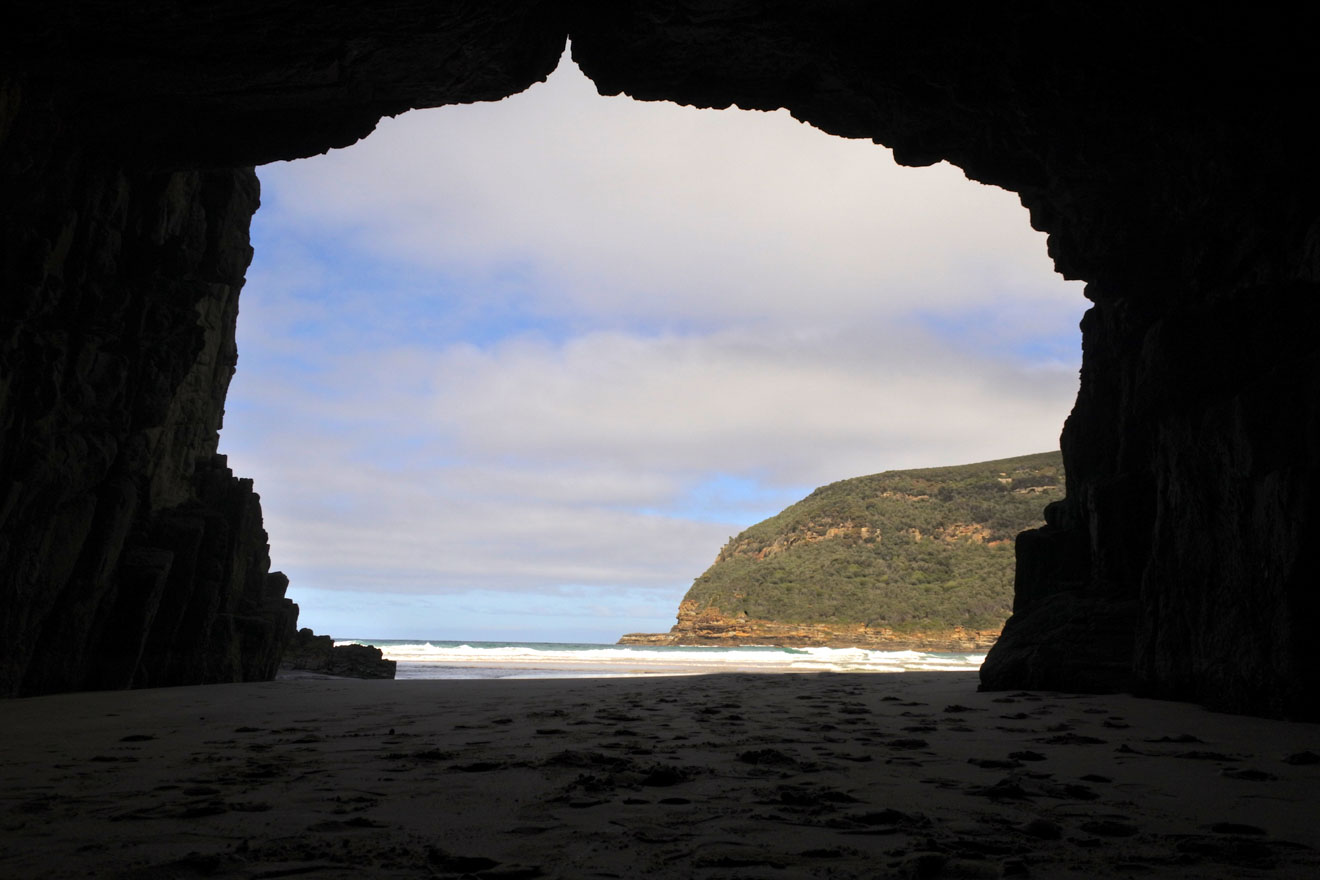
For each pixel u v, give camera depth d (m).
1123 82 11.39
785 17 11.93
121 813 3.96
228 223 15.51
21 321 11.39
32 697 11.45
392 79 12.13
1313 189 10.67
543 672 32.91
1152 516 12.20
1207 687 9.14
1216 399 9.72
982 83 12.12
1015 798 4.41
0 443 11.12
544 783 4.76
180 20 10.45
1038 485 100.94
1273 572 8.16
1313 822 3.91
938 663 51.78
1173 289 12.90
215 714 8.98
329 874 3.04
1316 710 7.71
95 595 12.88
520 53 12.16
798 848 3.39
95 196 12.63
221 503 16.92
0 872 3.02
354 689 13.09
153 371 13.93
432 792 4.50
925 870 3.06
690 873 3.07
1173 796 4.51
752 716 8.63
